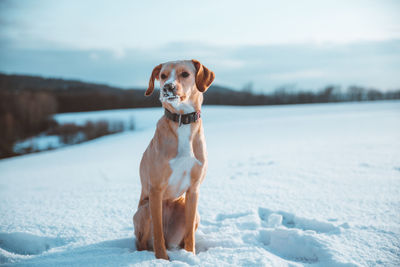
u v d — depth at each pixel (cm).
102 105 8306
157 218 262
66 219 374
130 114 6172
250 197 444
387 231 283
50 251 282
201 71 271
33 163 2006
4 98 5569
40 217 385
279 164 724
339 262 229
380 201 384
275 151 1073
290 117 4203
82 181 780
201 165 271
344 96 9681
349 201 395
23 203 484
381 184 468
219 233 309
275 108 6519
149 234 286
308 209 376
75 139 4062
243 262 234
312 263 249
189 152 263
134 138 3459
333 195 427
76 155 2308
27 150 3522
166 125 266
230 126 3366
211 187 521
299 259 268
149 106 8644
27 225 351
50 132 4734
